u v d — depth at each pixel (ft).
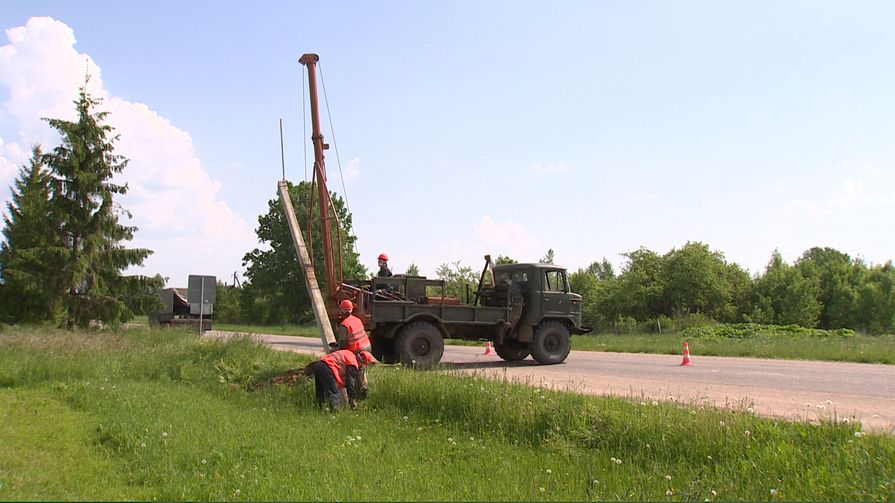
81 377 39.32
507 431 24.39
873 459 18.26
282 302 184.14
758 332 102.32
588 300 215.10
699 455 20.35
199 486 16.89
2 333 52.16
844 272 224.74
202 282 66.03
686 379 44.32
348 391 30.40
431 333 51.65
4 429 23.21
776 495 16.61
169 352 48.73
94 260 72.79
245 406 30.76
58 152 71.31
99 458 19.93
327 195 54.75
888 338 86.17
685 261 194.80
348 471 18.54
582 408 24.67
